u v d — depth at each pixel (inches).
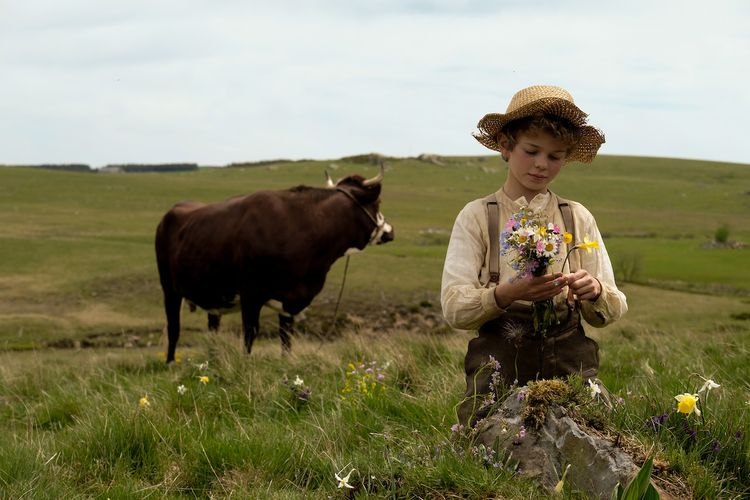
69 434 233.1
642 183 5349.4
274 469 187.5
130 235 2030.0
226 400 271.9
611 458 139.3
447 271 163.3
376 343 377.4
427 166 6205.7
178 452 211.3
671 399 178.2
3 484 185.5
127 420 221.3
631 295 1279.5
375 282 1279.5
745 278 1636.3
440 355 340.2
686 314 1120.2
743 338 393.1
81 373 413.1
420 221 2965.1
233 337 467.2
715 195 4761.3
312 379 310.5
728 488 148.8
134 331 1013.2
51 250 1582.2
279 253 473.4
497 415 155.6
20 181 3737.7
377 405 234.1
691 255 2070.6
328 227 483.8
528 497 139.9
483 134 173.5
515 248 147.9
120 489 183.6
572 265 164.7
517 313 160.4
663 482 139.3
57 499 175.5
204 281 496.4
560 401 149.8
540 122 159.9
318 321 1048.2
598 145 172.9
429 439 181.9
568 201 170.6
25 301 1194.6
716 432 161.3
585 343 164.1
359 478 165.0
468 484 146.4
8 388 371.2
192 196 3649.1
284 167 6072.8
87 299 1206.3
